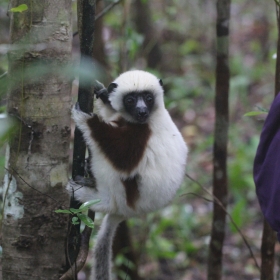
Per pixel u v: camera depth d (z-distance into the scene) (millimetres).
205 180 8289
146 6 10570
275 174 3172
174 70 12125
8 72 3113
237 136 9266
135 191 3869
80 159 3637
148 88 4117
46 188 3236
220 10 4578
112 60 6934
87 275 6215
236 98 10445
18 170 3213
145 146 3861
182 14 13281
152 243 6387
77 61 3342
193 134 9961
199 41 13266
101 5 5699
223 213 4805
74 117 3580
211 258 4891
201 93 11586
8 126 2766
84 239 3527
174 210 7324
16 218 3264
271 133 3328
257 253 6883
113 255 5375
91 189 3799
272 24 13180
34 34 3033
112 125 3912
